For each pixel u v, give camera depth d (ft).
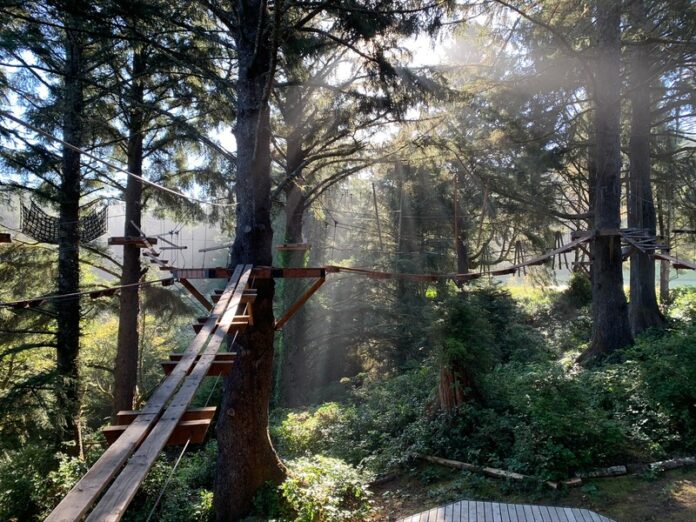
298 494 20.12
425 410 27.07
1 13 27.04
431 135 41.01
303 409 42.47
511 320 50.37
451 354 25.07
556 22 35.96
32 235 29.84
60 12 26.40
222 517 21.83
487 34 38.52
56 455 25.68
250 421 22.41
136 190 38.73
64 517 4.61
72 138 33.37
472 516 15.71
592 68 35.78
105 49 32.53
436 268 61.16
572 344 50.72
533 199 49.55
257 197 23.38
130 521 22.80
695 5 28.76
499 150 44.86
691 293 60.23
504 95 40.24
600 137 34.14
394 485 22.35
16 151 30.60
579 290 67.00
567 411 20.16
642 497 16.58
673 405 20.49
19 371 36.45
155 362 60.80
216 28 33.76
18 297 34.58
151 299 40.81
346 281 61.26
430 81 31.86
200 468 29.40
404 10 23.44
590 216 46.50
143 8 25.52
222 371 11.23
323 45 28.40
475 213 61.16
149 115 36.27
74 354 34.32
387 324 55.88
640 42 31.83
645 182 43.09
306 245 26.94
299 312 48.70
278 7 19.10
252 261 22.89
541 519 15.35
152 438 6.50
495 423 22.80
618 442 19.27
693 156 47.67
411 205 61.87
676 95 39.65
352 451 26.40
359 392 41.78
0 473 25.11
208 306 22.24
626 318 33.42
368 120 36.81
